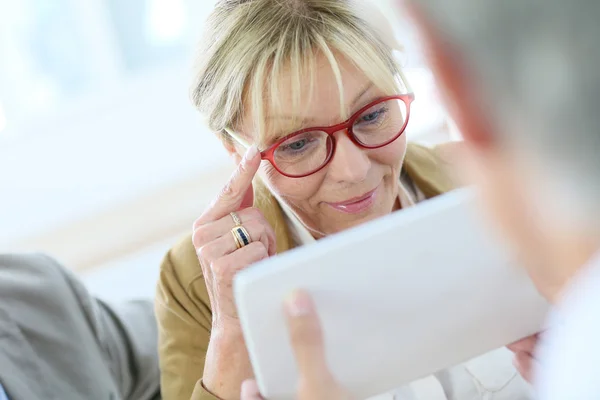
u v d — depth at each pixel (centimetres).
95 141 276
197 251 107
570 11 29
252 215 108
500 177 35
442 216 71
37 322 138
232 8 107
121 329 157
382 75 104
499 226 37
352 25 104
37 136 274
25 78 270
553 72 30
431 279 73
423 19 33
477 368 120
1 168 268
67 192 260
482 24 31
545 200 33
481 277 74
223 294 104
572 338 38
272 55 103
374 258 71
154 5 274
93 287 203
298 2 104
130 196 256
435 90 34
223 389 108
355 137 107
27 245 249
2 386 128
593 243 33
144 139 277
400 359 78
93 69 277
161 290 128
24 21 265
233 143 116
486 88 32
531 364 91
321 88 103
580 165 30
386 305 73
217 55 108
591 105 29
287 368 74
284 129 106
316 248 71
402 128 109
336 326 73
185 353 124
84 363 140
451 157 132
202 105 116
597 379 36
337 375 76
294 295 70
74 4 268
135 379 155
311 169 109
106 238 255
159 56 281
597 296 36
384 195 115
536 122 31
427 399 114
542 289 52
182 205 260
